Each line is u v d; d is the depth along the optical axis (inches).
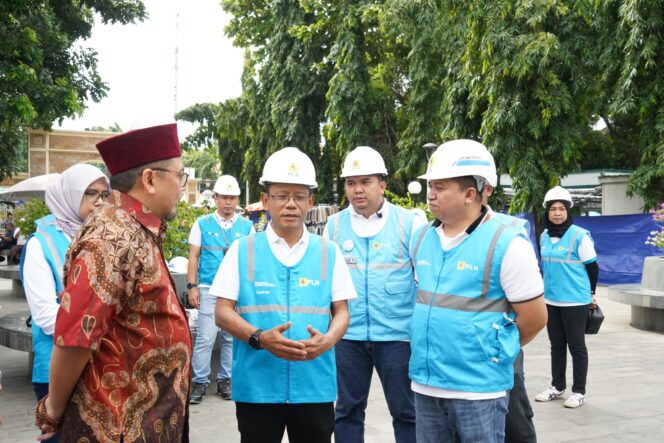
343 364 148.4
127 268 74.2
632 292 377.1
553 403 216.4
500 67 540.4
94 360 74.7
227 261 116.0
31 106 402.3
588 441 176.6
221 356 223.3
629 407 210.7
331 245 120.4
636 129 860.6
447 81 663.1
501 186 677.9
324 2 901.2
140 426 75.1
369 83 873.5
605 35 551.8
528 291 101.0
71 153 1437.0
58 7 585.6
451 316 103.0
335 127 876.6
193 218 311.0
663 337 349.7
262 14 1038.4
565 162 573.0
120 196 79.7
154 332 77.1
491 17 550.3
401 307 146.3
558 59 547.8
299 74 904.9
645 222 593.3
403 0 746.2
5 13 385.7
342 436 148.7
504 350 100.9
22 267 117.2
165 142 81.0
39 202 411.5
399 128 936.3
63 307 71.6
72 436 74.0
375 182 151.2
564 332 218.5
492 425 101.9
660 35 518.3
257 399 111.0
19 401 211.9
